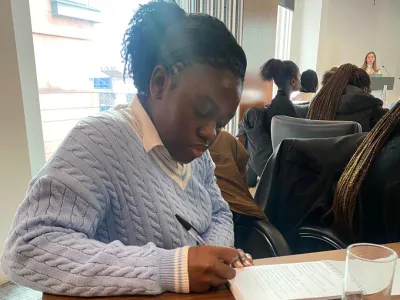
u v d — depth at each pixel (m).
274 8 3.28
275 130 1.75
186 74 0.62
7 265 0.55
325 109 2.21
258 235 1.07
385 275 0.55
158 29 0.64
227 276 0.58
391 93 5.73
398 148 0.98
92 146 0.63
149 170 0.69
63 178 0.58
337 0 4.81
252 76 3.10
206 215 0.83
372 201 1.06
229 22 2.61
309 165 1.15
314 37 4.77
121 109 0.76
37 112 1.75
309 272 0.65
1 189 1.53
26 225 0.55
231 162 1.23
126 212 0.67
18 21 1.60
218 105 0.63
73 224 0.57
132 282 0.53
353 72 2.27
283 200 1.20
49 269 0.53
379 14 5.33
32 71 1.69
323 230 1.12
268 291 0.58
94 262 0.54
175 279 0.55
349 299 0.55
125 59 0.71
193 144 0.68
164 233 0.68
